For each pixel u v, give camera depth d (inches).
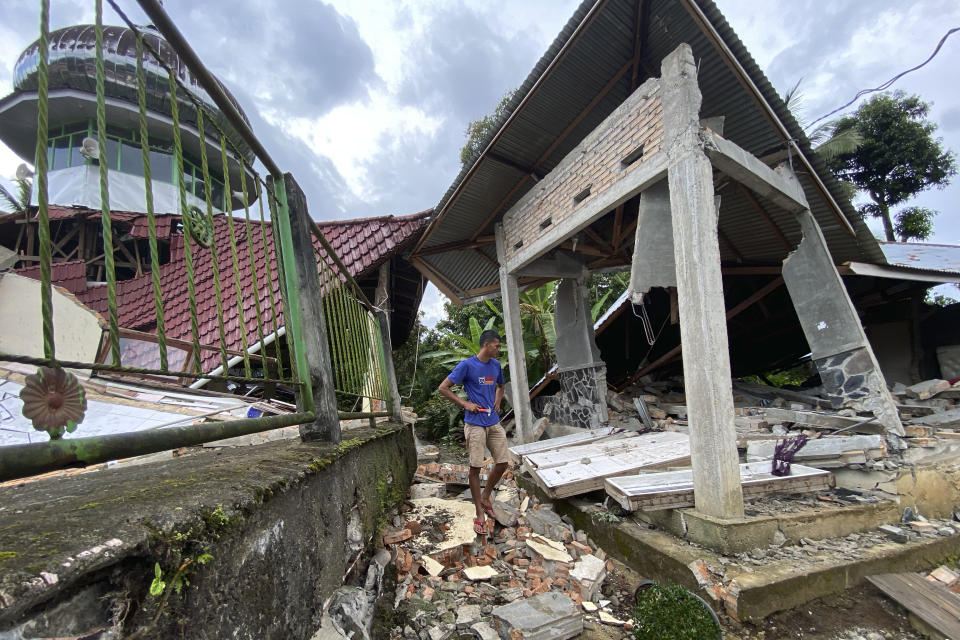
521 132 233.0
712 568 112.1
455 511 159.9
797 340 350.3
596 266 320.8
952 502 159.8
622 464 173.8
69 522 36.8
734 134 197.3
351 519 94.5
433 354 471.2
